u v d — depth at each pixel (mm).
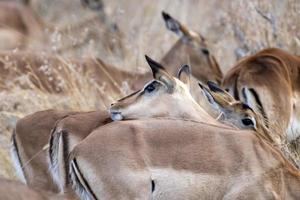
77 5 57188
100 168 24094
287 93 31281
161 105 27266
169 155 24453
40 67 35625
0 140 31484
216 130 24938
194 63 38688
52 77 35625
